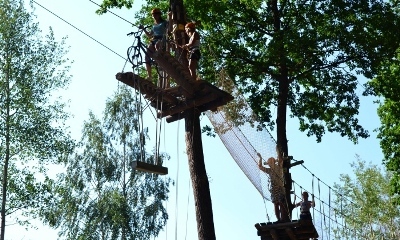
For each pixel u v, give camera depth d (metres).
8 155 29.09
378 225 38.72
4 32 29.83
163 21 13.52
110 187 34.78
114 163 35.09
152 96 12.97
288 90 22.94
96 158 34.91
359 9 22.42
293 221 14.41
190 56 13.45
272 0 22.67
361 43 21.80
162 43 12.99
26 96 29.30
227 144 14.54
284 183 16.66
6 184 28.86
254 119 14.41
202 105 13.80
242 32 22.70
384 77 23.88
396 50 24.08
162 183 35.72
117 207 33.41
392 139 28.06
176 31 14.33
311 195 17.94
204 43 22.22
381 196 40.16
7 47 29.73
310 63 22.11
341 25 22.00
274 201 15.04
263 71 22.28
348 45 21.89
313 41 21.34
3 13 30.09
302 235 14.63
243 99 14.30
